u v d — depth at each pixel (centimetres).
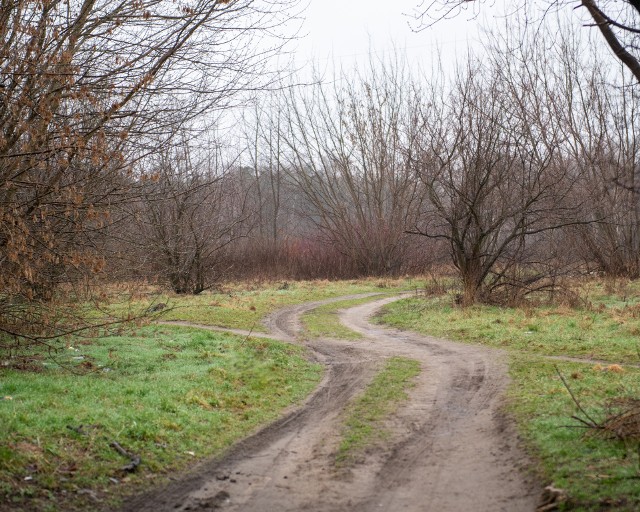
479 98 2577
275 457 852
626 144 2805
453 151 2405
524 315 2002
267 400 1168
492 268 2589
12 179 1063
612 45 725
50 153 1058
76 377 1134
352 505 680
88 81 1170
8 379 1044
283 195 6500
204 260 3031
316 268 4506
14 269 1145
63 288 1330
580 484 661
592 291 2544
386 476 765
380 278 4397
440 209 2453
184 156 1614
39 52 1059
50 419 838
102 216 1162
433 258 4459
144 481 743
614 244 3047
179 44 1157
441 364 1448
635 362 1278
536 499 661
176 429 915
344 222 4847
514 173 2453
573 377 1159
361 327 2173
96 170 1175
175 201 2141
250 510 672
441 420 1000
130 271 1491
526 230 2477
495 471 758
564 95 3166
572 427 816
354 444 894
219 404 1088
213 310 2330
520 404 1023
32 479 677
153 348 1518
